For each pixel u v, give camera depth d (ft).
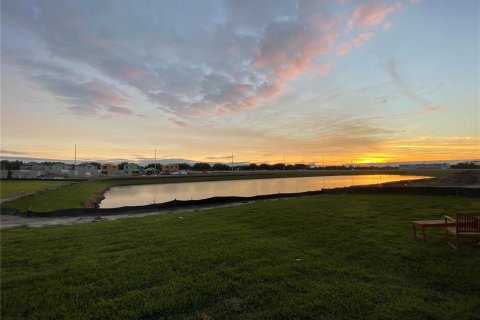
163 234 31.07
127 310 13.75
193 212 54.29
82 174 310.24
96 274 18.61
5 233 37.27
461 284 15.72
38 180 205.26
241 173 404.77
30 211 61.00
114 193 151.43
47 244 28.37
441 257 20.13
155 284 16.87
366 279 16.84
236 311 13.52
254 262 20.11
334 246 24.02
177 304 14.20
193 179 263.49
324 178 327.06
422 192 68.13
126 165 437.58
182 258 21.52
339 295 14.61
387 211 41.78
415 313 12.75
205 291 15.51
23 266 21.50
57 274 18.95
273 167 606.14
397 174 397.19
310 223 34.55
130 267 19.80
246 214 44.98
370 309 13.24
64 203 84.74
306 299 14.30
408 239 25.25
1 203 73.46
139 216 55.93
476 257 19.89
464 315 12.42
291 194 94.43
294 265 19.19
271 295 14.94
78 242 28.76
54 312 13.85
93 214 62.64
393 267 18.63
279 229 31.81
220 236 28.94
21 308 14.34
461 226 22.50
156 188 184.34
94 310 13.91
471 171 117.19
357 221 34.65
